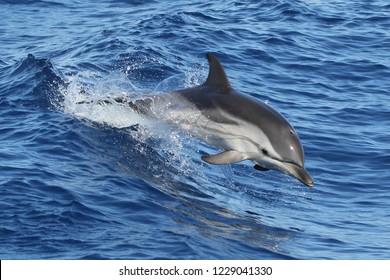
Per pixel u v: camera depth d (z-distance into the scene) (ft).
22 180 58.34
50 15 120.47
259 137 60.39
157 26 107.55
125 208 56.80
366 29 112.88
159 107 66.90
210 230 56.03
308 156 75.87
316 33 110.42
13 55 100.37
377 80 97.40
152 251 51.11
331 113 86.89
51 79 79.10
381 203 67.05
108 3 125.59
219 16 114.52
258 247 54.65
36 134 67.62
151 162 65.72
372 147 78.28
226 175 68.54
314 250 55.77
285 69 98.68
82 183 59.41
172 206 58.85
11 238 51.29
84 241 51.60
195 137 64.59
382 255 55.77
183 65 95.25
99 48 99.60
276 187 68.18
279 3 119.14
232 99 62.75
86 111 71.87
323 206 65.87
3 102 74.90
